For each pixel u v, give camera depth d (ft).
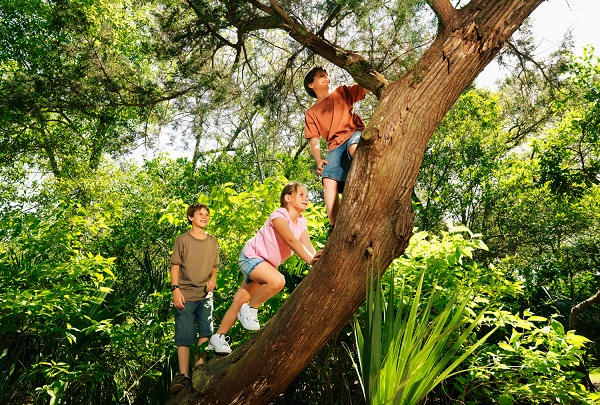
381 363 8.61
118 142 43.16
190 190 45.44
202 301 14.42
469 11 9.92
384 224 9.53
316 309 9.91
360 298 9.91
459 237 14.55
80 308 16.17
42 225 18.37
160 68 37.32
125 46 53.62
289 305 10.34
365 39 19.99
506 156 45.03
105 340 16.75
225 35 31.81
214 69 32.14
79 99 38.65
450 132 39.83
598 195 35.40
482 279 15.23
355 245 9.55
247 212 16.38
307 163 51.01
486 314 15.62
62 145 50.96
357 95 11.72
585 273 30.40
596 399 12.78
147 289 19.98
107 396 16.56
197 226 14.64
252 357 10.61
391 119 9.58
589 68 29.55
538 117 37.93
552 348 13.25
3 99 38.01
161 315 17.60
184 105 36.04
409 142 9.50
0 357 15.14
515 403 14.79
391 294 9.18
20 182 56.13
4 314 15.49
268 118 28.96
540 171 33.09
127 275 24.50
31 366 15.56
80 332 16.30
